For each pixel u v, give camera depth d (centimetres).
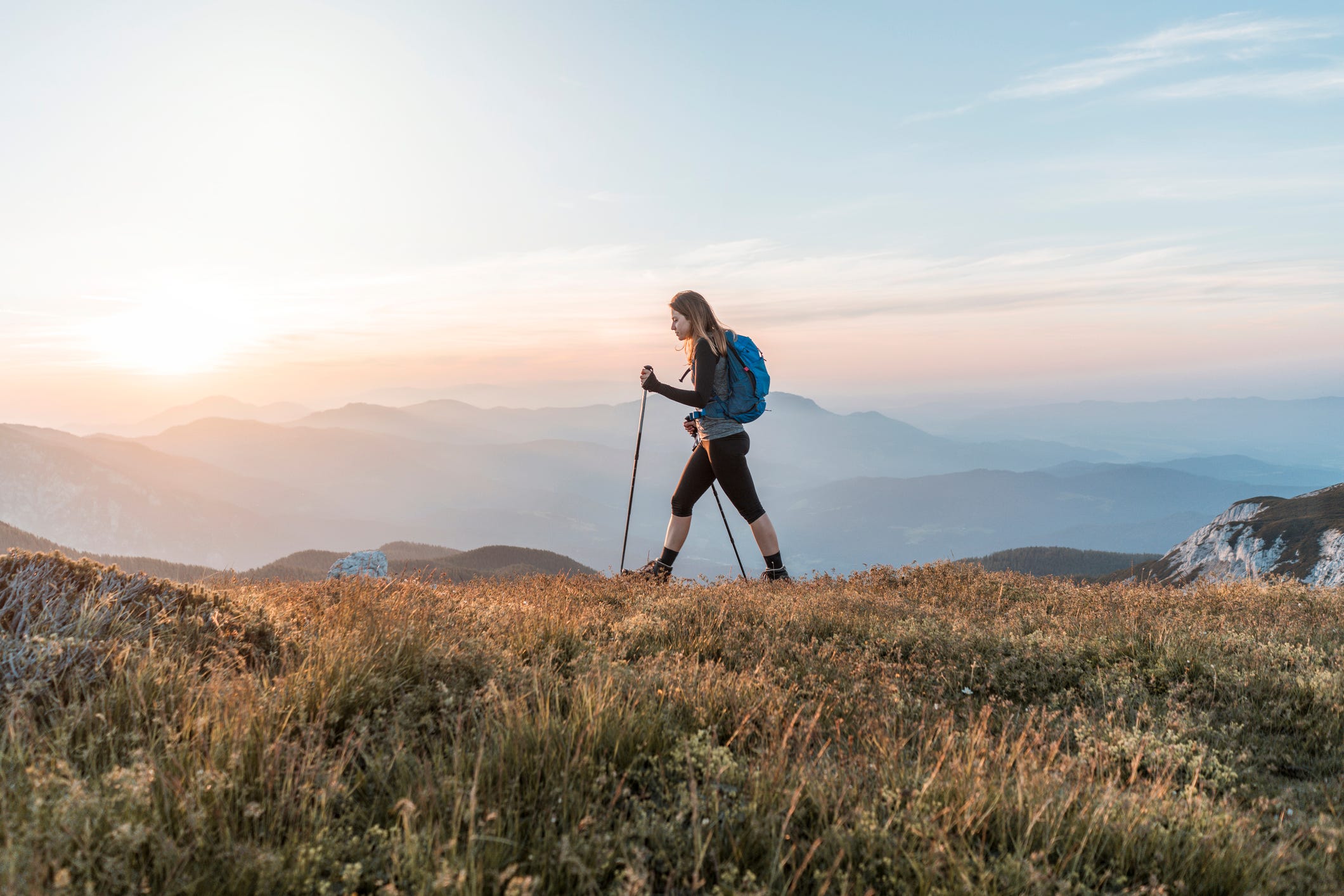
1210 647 573
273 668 440
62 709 325
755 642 563
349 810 284
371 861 246
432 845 243
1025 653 556
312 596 645
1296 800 354
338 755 324
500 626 562
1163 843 281
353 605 580
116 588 488
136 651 397
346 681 378
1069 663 549
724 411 891
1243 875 262
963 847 262
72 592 457
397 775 298
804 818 289
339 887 240
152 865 235
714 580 879
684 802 284
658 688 421
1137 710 470
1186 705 464
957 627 615
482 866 230
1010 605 813
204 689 351
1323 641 615
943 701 463
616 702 367
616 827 274
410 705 371
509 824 265
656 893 254
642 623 598
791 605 694
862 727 394
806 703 414
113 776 252
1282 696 481
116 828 231
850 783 314
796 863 261
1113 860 271
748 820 276
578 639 554
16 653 371
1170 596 865
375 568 1089
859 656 538
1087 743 395
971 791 298
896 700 423
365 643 449
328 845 249
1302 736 441
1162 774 354
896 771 323
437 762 299
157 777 267
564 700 400
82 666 373
